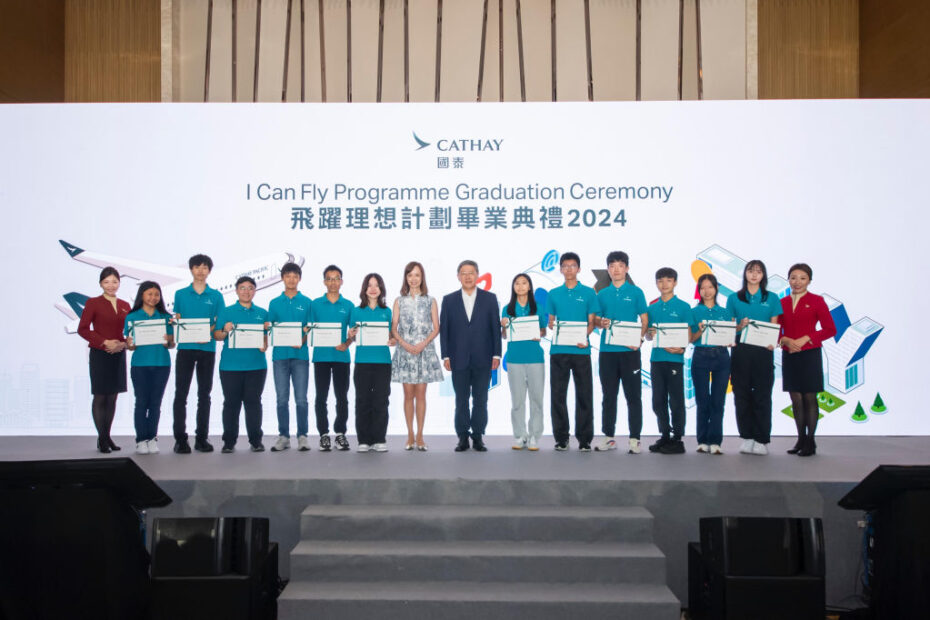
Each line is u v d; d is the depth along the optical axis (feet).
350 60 26.99
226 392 16.69
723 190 19.67
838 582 12.64
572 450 16.62
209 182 19.76
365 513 12.55
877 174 19.43
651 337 16.71
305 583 11.69
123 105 19.71
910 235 19.36
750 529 10.36
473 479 13.06
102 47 26.58
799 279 16.30
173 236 19.67
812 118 19.56
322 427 16.88
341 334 16.84
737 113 19.71
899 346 19.27
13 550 9.35
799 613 10.16
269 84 27.02
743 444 16.28
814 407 15.94
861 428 19.27
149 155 19.72
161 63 26.50
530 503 12.99
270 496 13.08
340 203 19.86
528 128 19.97
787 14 26.48
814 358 15.99
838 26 26.43
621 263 16.61
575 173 19.88
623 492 12.97
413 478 13.08
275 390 18.43
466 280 16.51
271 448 16.98
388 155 19.95
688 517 12.89
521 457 15.55
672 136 19.79
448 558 11.77
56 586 9.41
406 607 11.03
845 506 10.59
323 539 12.46
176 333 16.55
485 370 16.44
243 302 17.02
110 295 16.56
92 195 19.61
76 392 19.39
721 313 16.63
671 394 16.39
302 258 19.80
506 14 26.96
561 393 16.49
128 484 9.54
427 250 19.89
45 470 9.24
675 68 26.76
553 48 26.86
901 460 15.23
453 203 19.93
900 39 23.97
